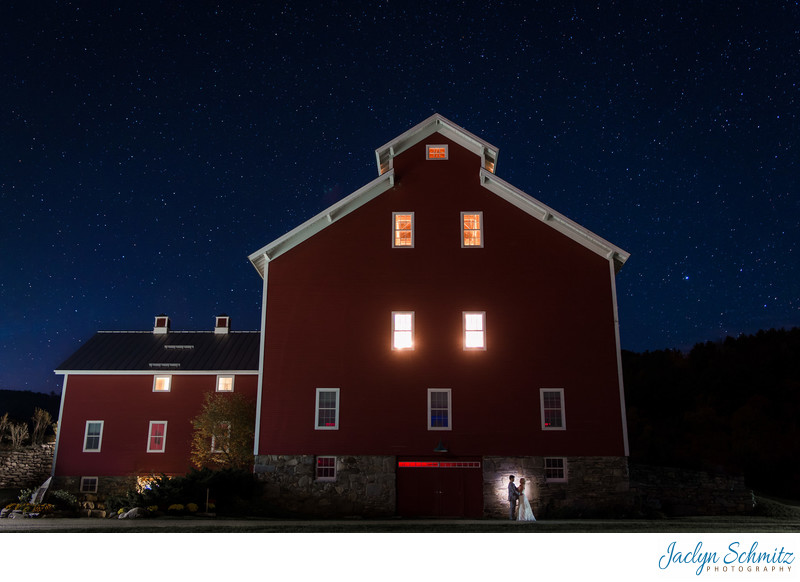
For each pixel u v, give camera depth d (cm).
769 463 3359
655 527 1538
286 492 2100
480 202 2327
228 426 2588
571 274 2253
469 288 2250
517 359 2186
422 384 2175
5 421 3662
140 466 2817
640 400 4497
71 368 2920
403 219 2317
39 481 3069
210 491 1998
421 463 2136
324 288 2256
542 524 1609
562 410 2141
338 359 2198
